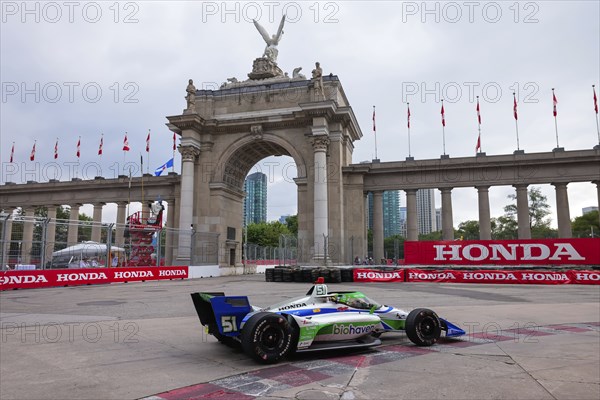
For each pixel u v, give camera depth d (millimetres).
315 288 10562
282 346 8680
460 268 32469
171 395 6660
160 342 10602
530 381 7418
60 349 9750
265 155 51438
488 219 43375
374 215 45781
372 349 10172
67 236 57562
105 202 57375
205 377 7641
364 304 10961
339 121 43500
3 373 7801
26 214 60906
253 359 8898
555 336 11812
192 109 45469
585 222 83375
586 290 25344
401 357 9336
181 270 36812
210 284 30141
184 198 43969
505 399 6477
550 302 19484
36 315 14914
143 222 47000
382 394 6691
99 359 8883
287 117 43469
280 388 7023
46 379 7434
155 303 18484
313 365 8602
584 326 13430
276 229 116312
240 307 9289
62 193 59062
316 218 40125
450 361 8930
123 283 30594
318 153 41375
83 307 17156
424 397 6555
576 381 7418
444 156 44500
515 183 43031
